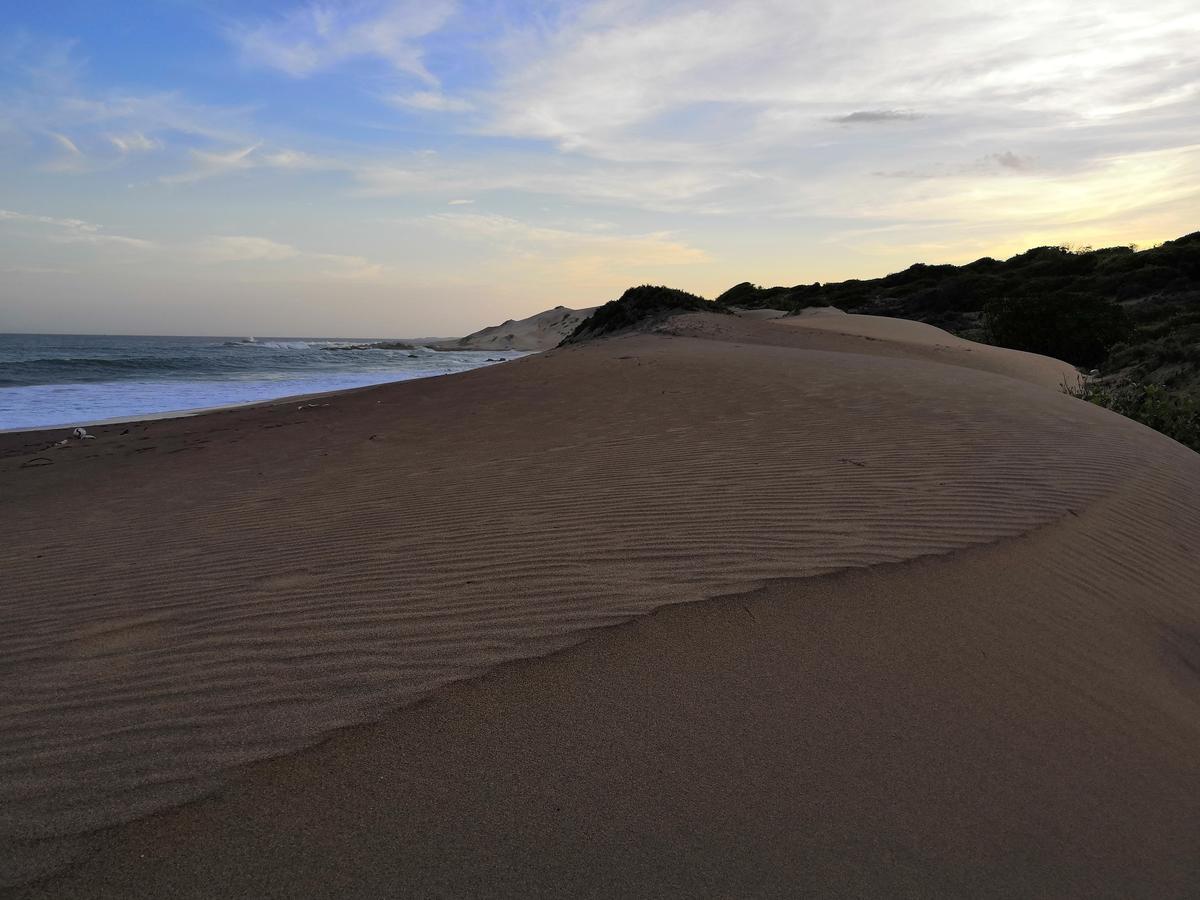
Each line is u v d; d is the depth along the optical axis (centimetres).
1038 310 2847
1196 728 311
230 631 357
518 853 207
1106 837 235
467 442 905
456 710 275
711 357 1587
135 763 246
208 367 3988
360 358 5750
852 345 2272
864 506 532
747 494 567
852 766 254
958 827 231
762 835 220
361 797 227
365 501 629
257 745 254
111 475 910
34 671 328
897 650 335
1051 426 862
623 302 3547
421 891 193
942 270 5831
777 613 361
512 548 461
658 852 211
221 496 717
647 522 502
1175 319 2377
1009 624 372
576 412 1056
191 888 192
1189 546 523
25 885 192
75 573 484
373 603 382
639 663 312
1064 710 306
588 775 241
